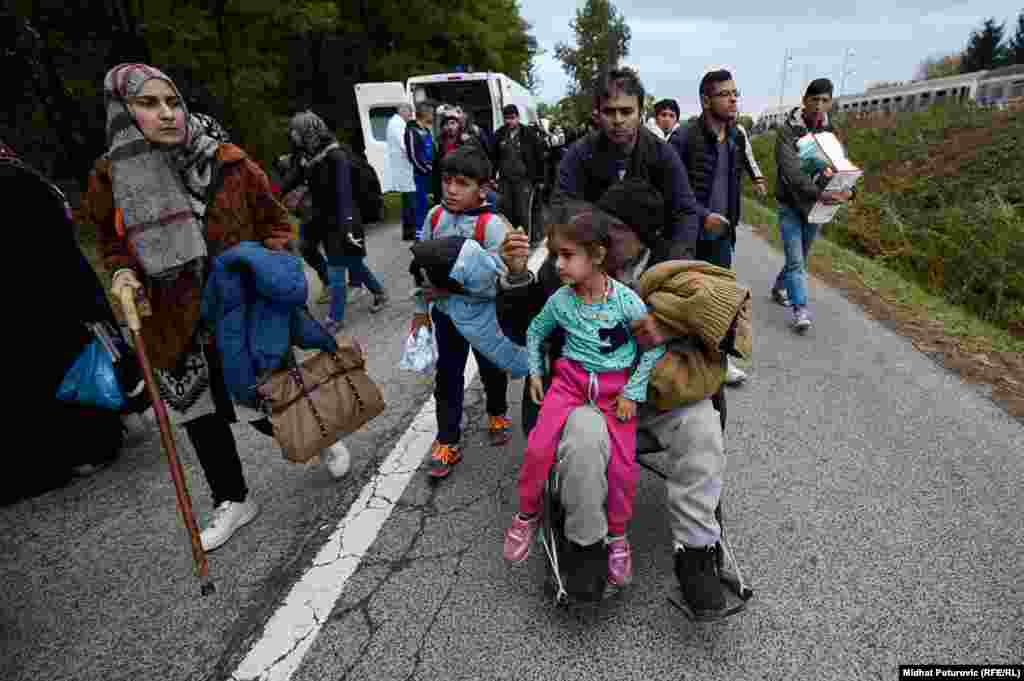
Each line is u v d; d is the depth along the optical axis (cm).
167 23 829
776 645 194
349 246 500
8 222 267
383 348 479
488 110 1155
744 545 241
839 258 770
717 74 351
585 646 196
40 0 688
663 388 195
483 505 272
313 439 254
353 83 1667
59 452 295
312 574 233
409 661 193
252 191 243
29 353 280
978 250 771
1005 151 1360
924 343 466
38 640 209
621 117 255
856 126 2127
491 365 298
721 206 376
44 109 735
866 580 221
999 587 216
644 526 255
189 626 211
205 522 270
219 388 248
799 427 337
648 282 205
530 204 831
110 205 225
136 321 216
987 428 329
